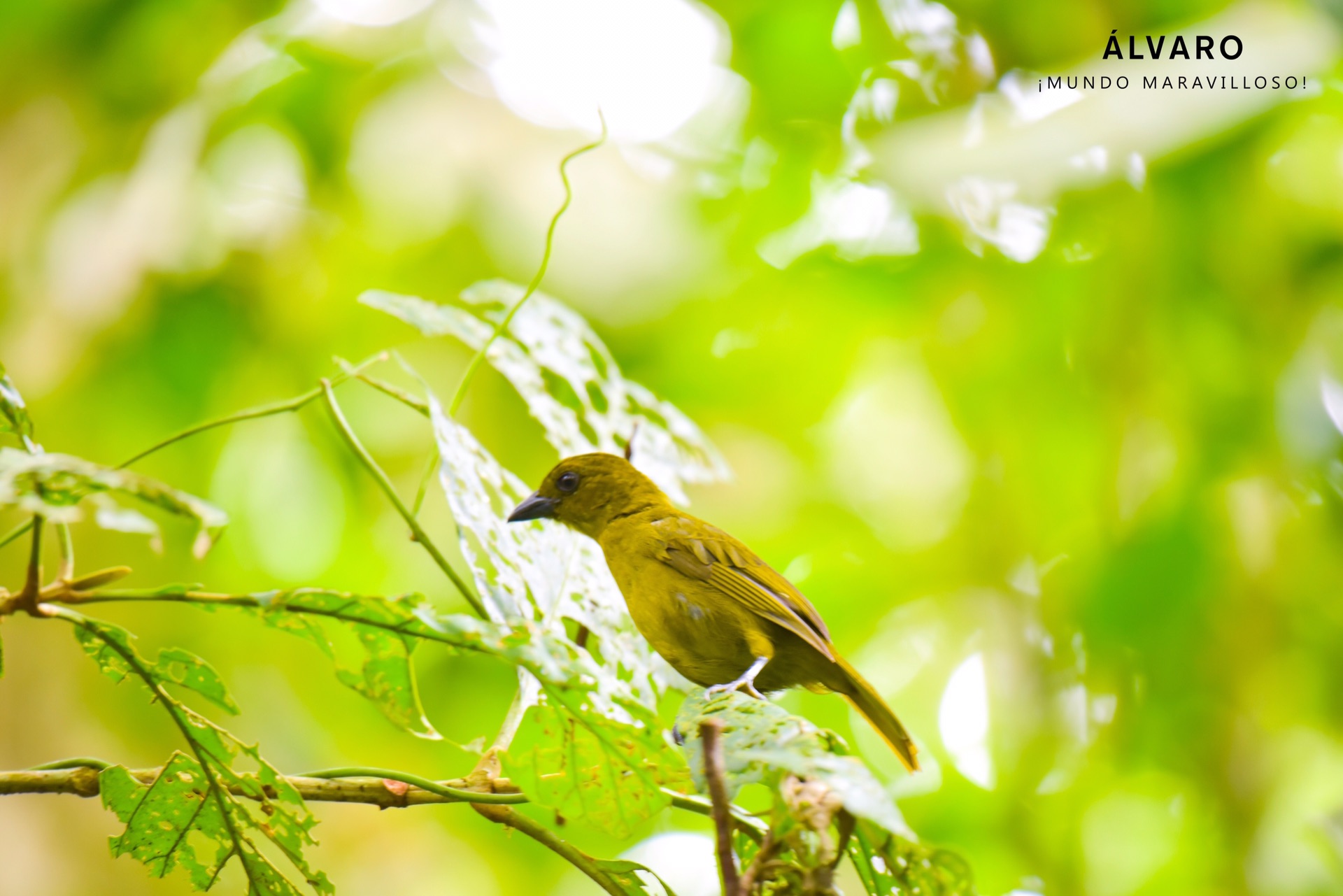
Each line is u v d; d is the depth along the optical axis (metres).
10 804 10.52
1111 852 12.26
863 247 11.45
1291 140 10.05
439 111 11.95
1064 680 11.94
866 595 12.05
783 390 11.99
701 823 11.19
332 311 12.26
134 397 11.98
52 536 11.38
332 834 12.98
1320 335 10.91
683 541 6.82
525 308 6.75
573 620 5.87
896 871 4.45
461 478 5.17
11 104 11.20
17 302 11.38
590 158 11.95
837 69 10.88
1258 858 11.37
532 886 12.27
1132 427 11.17
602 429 6.68
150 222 11.73
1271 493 11.17
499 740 4.78
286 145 12.30
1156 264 10.50
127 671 4.38
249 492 12.30
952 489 13.00
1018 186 10.05
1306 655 11.37
